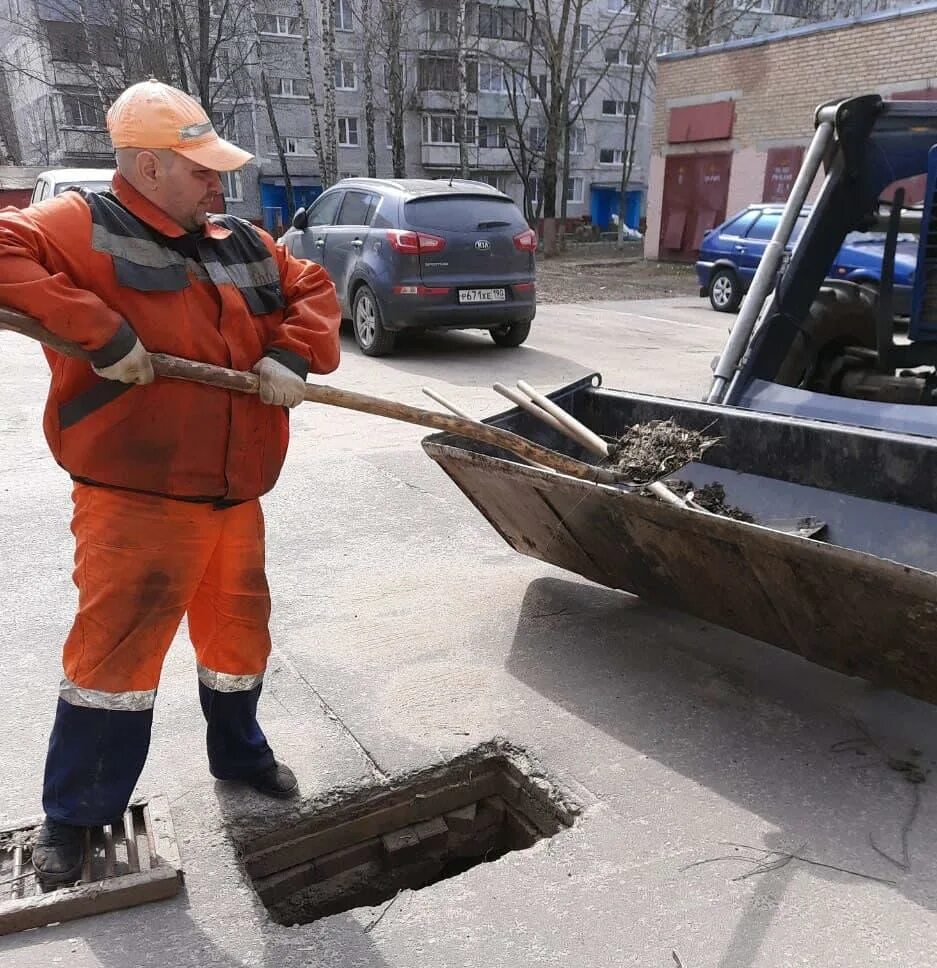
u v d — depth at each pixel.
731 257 14.34
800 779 2.75
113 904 2.21
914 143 4.73
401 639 3.62
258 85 36.06
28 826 2.43
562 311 14.61
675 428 3.28
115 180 2.02
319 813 2.64
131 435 2.02
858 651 2.77
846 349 5.49
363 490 5.49
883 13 17.16
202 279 2.08
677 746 2.92
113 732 2.19
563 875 2.36
